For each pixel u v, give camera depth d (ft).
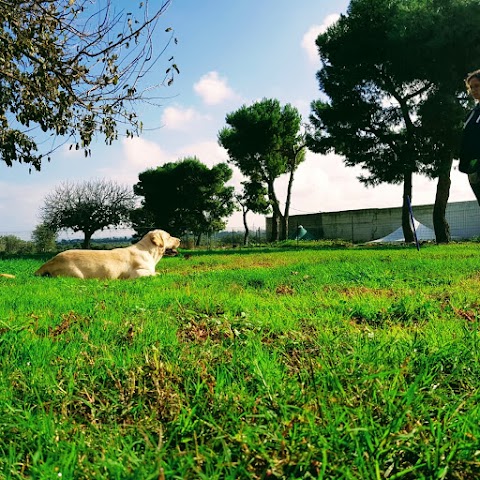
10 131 28.96
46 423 5.42
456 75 74.28
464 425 5.13
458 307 13.01
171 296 15.23
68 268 25.75
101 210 138.82
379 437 5.02
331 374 6.56
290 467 4.54
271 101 127.03
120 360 7.68
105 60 26.45
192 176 150.51
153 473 4.25
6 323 9.89
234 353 7.96
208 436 5.37
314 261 35.14
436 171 78.33
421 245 70.28
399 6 74.69
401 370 6.29
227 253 63.41
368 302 13.51
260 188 140.67
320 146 89.45
